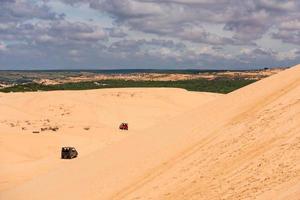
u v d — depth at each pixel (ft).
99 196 98.37
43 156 206.80
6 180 155.53
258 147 82.89
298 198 54.44
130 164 111.75
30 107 372.38
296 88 104.42
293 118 86.58
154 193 85.87
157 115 380.78
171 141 115.14
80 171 125.59
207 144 98.58
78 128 275.80
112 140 248.32
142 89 456.45
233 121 104.42
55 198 108.06
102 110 375.25
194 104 424.87
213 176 80.59
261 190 65.72
